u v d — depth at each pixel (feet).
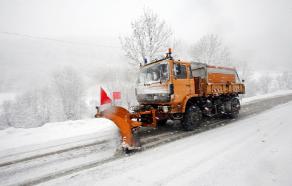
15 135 20.16
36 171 11.73
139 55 44.98
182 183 9.08
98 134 20.03
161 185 9.03
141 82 21.53
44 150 15.52
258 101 48.21
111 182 9.69
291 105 34.68
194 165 11.02
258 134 16.71
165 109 17.98
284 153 11.71
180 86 19.22
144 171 10.69
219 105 26.40
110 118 14.66
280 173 9.37
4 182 10.50
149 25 43.52
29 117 86.02
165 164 11.47
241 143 14.53
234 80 30.07
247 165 10.50
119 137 15.80
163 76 18.65
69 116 88.12
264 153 12.00
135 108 19.92
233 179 9.12
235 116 27.66
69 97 90.12
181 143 15.76
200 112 21.95
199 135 18.20
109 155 13.79
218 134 18.11
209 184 8.82
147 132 20.38
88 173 10.96
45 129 22.54
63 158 13.67
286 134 15.76
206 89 22.53
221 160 11.44
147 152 13.93
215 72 25.09
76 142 17.42
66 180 10.28
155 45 44.86
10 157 14.20
